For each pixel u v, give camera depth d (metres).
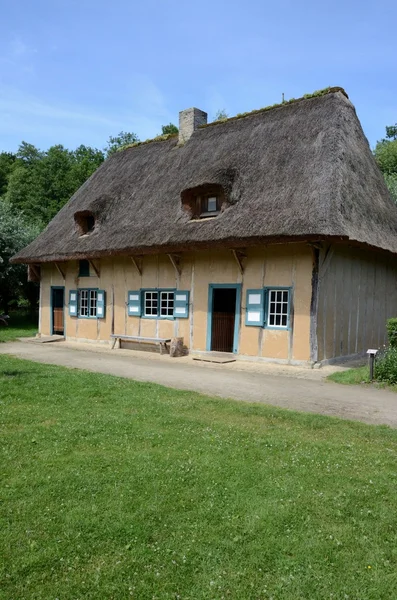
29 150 49.12
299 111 13.56
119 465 4.30
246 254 11.78
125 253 13.28
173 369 10.40
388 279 14.39
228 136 14.75
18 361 10.60
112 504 3.59
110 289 15.06
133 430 5.28
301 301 10.88
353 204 11.14
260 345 11.51
